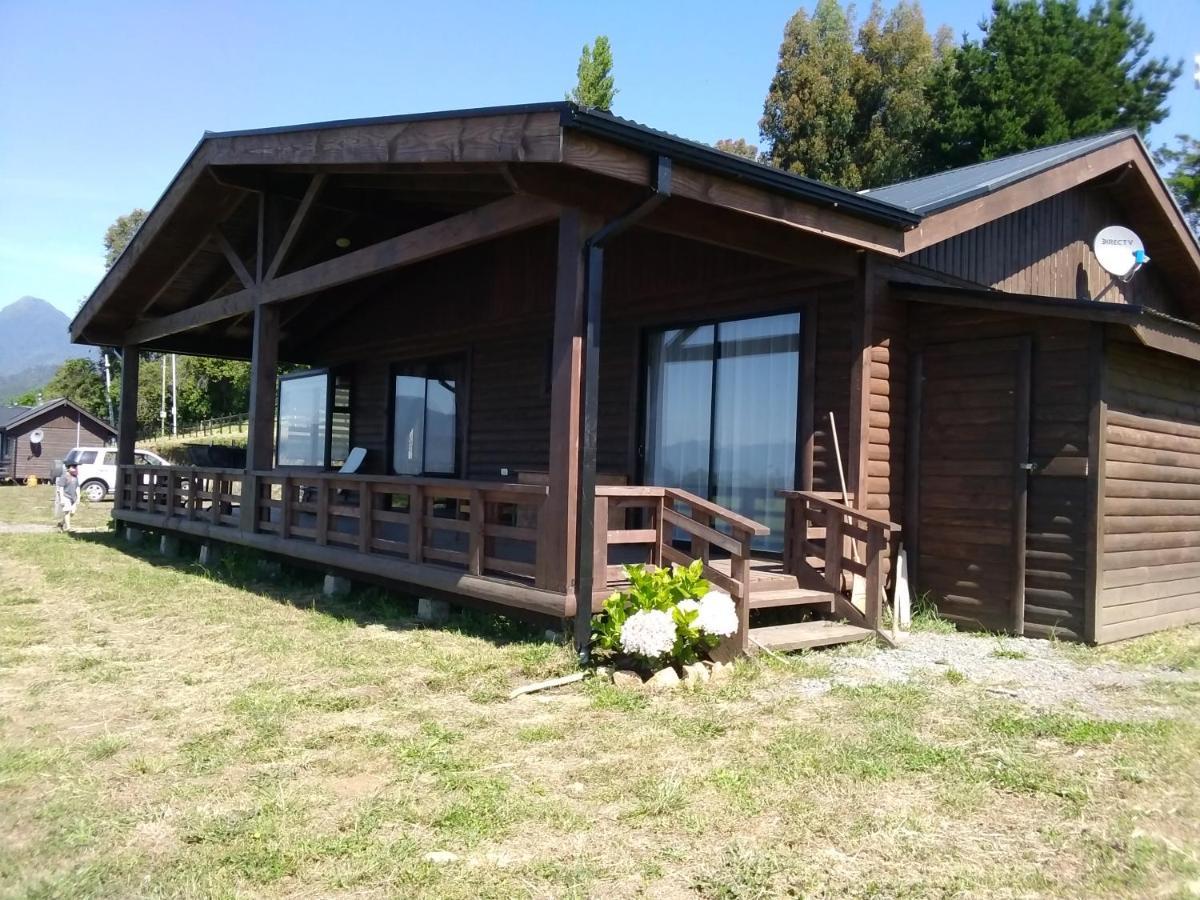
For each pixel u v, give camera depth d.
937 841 3.17
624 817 3.34
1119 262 9.06
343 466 12.94
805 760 3.88
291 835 3.17
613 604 5.33
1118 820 3.35
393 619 6.94
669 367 8.73
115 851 3.06
